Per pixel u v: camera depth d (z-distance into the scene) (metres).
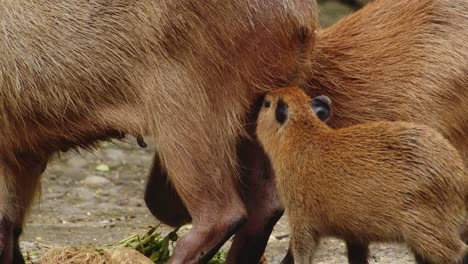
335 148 15.87
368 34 17.91
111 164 27.64
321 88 17.67
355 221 15.77
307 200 16.06
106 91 16.56
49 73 16.48
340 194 15.74
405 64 17.53
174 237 18.55
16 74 16.52
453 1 17.64
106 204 25.00
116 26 16.38
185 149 16.48
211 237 16.56
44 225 22.95
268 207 17.53
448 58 17.38
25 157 17.17
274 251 20.98
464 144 17.50
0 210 17.17
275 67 16.67
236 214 16.64
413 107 17.41
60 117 16.67
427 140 15.41
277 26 16.44
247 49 16.44
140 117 16.59
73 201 25.11
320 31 18.14
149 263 16.22
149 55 16.34
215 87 16.47
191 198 16.61
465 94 17.38
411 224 15.36
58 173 26.88
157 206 18.39
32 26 16.52
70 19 16.47
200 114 16.44
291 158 16.17
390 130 15.62
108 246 18.58
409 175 15.33
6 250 17.23
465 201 15.77
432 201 15.34
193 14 16.17
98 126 16.77
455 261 15.43
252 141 17.25
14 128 16.81
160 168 17.94
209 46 16.30
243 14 16.28
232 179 16.77
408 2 18.00
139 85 16.47
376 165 15.53
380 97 17.53
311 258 16.28
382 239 15.80
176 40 16.25
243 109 16.73
